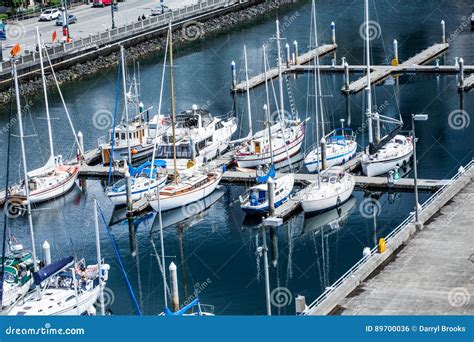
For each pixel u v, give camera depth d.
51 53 135.62
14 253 77.06
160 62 144.00
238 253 80.31
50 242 84.19
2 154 106.06
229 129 107.00
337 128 109.25
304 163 97.81
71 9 168.75
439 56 140.00
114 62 143.62
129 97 109.38
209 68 139.00
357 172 96.06
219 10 166.00
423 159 98.38
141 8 168.38
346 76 123.25
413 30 153.88
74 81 135.62
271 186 85.31
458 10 165.00
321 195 87.12
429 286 66.88
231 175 96.38
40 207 92.81
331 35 147.12
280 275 75.56
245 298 71.81
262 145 99.19
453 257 70.94
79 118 117.94
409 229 74.94
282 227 85.19
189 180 92.31
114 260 80.19
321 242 81.62
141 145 103.19
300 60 139.00
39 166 102.31
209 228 86.06
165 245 82.94
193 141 100.38
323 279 74.50
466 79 123.75
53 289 69.00
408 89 123.75
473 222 77.00
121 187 91.00
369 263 69.62
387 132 107.62
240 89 126.44
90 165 103.12
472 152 99.69
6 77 128.12
